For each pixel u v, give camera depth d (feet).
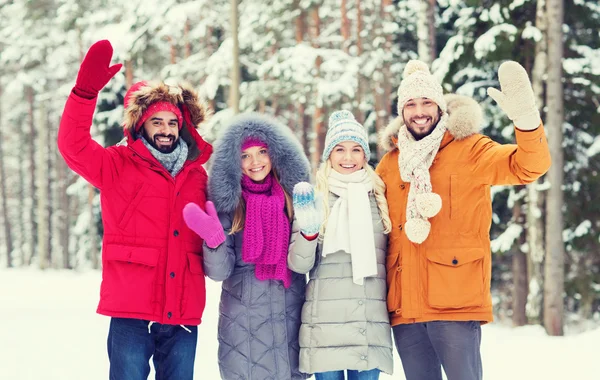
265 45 66.49
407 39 61.36
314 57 58.18
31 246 138.62
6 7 109.19
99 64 11.81
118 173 12.72
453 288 12.69
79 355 24.72
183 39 76.79
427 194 12.41
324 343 13.25
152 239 12.58
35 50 101.65
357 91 60.29
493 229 46.19
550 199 36.65
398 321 13.42
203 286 13.03
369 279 13.46
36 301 45.21
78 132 12.00
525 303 44.86
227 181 13.24
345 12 62.95
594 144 40.52
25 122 129.80
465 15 42.22
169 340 12.85
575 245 41.29
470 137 13.14
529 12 40.96
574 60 39.70
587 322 47.44
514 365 23.70
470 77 43.09
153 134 12.98
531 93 11.69
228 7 71.67
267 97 62.59
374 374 13.65
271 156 13.91
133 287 12.35
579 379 21.06
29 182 135.85
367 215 13.48
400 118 13.88
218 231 12.47
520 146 11.89
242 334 13.39
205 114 13.75
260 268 13.41
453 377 12.76
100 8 92.38
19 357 24.30
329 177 14.06
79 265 104.06
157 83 13.12
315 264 13.65
